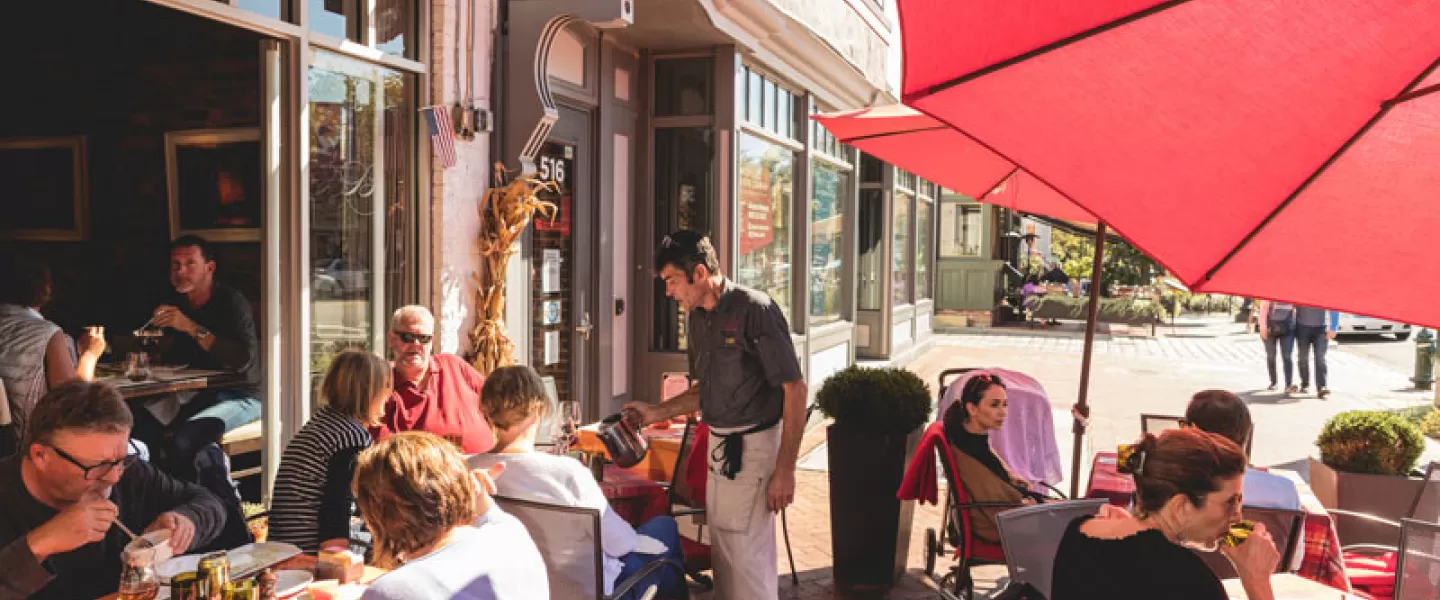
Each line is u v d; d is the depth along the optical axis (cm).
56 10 652
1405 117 137
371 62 551
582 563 344
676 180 854
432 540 246
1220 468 260
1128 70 130
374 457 246
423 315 491
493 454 362
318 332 529
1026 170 138
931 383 1405
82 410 274
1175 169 140
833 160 1204
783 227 1030
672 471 558
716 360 412
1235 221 147
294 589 281
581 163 768
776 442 418
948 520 566
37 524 280
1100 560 266
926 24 123
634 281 855
